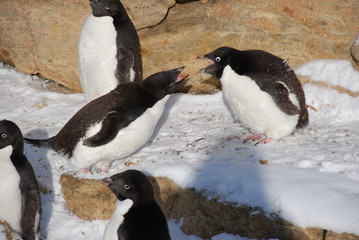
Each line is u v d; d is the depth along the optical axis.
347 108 13.85
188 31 15.42
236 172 10.70
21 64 17.34
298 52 15.23
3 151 10.48
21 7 16.69
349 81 14.16
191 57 15.52
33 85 17.03
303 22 15.14
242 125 13.47
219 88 15.62
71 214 11.81
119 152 11.42
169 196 11.16
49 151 13.15
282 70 12.05
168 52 15.62
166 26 15.72
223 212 10.55
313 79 14.66
